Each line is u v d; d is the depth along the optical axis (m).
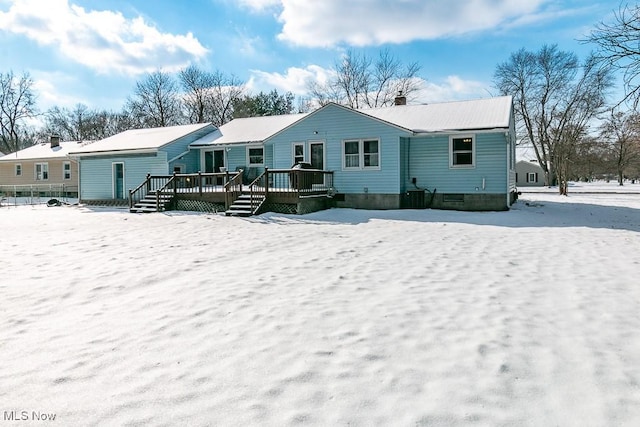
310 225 12.95
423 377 3.38
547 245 9.11
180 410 2.96
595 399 3.04
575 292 5.54
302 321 4.66
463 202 17.31
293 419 2.84
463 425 2.75
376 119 17.55
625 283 5.92
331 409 2.95
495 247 8.91
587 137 39.53
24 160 33.59
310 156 18.95
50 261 8.00
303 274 6.76
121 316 4.91
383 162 17.61
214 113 50.84
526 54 43.28
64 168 32.53
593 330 4.29
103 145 24.14
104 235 11.44
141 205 18.70
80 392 3.22
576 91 37.62
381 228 12.12
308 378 3.39
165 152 21.52
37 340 4.24
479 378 3.35
